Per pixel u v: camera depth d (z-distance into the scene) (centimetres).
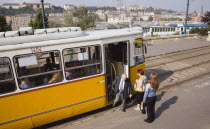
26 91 586
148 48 2156
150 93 650
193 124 680
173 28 5034
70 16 3709
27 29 644
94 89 707
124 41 768
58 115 655
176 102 858
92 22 3766
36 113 614
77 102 679
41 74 604
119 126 678
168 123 690
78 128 679
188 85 1066
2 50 544
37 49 591
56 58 623
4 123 573
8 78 561
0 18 2781
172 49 2073
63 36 645
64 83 642
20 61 572
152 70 1355
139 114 757
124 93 737
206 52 1930
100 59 704
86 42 666
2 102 559
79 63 665
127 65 806
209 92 959
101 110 805
